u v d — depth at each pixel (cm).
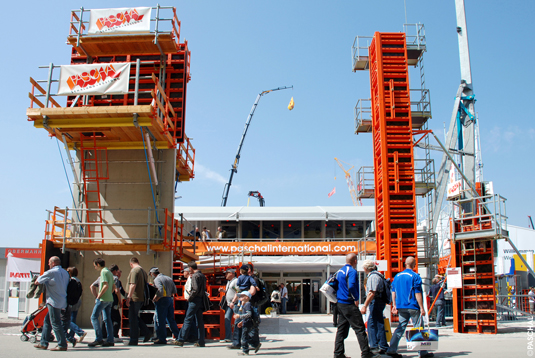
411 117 1927
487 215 1380
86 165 1505
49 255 1330
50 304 846
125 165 1502
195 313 997
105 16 1498
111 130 1365
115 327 1070
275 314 2302
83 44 1515
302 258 2523
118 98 1570
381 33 1844
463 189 1630
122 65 1307
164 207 1473
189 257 1745
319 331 1431
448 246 2695
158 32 1476
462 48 1859
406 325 820
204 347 982
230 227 2938
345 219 2872
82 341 1055
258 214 2884
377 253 1834
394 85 1792
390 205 1720
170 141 1455
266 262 2516
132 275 997
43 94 1319
